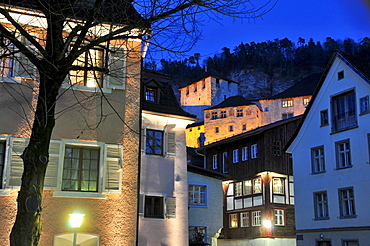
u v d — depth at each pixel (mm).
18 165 12742
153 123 17844
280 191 33312
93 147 13945
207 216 20672
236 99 84938
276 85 144000
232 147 37156
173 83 136375
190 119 18547
